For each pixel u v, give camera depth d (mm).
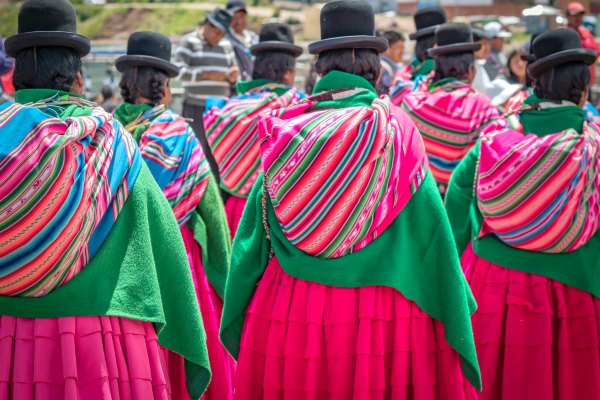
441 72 7219
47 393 3531
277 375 4121
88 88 14539
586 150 4762
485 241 5090
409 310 4043
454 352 4109
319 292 4035
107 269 3676
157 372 3779
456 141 6934
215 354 5285
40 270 3520
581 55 4887
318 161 3934
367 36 4113
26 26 3867
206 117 6973
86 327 3598
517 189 4840
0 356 3574
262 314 4203
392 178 3979
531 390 4828
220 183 6957
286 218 4047
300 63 14227
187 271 3941
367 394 3945
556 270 4852
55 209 3492
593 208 4797
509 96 9641
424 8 8797
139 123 5387
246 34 11016
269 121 4133
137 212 3768
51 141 3482
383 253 4004
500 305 4973
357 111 3959
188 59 10203
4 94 6359
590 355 4824
